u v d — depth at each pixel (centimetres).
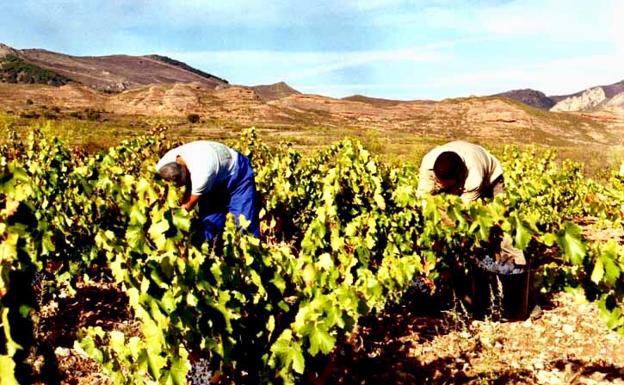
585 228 966
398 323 494
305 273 335
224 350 288
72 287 544
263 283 320
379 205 537
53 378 369
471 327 480
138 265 300
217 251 439
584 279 360
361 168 588
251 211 486
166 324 276
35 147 1086
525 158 1336
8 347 240
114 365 315
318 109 15250
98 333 321
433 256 485
